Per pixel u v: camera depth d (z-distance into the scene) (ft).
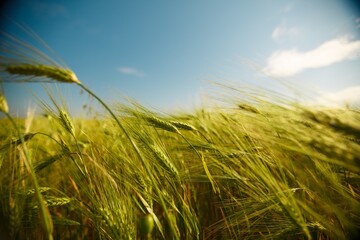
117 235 0.88
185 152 1.36
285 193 0.84
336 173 1.06
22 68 0.65
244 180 1.05
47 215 0.60
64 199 1.00
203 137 1.33
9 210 0.82
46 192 1.28
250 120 1.19
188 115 1.69
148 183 1.04
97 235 1.16
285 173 1.06
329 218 0.98
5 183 0.91
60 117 1.07
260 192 1.02
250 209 1.00
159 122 1.07
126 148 1.26
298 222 0.76
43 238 1.04
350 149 0.77
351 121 0.83
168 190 1.10
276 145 0.99
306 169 1.03
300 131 0.90
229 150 1.15
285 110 1.02
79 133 1.90
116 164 1.14
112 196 0.94
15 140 0.95
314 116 0.87
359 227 0.82
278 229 1.02
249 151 1.08
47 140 1.91
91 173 1.07
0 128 1.05
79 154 1.04
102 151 1.22
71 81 0.68
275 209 0.93
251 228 1.05
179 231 1.04
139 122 1.09
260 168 0.93
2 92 0.66
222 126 1.36
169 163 0.99
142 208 0.99
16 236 0.83
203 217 1.34
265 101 1.13
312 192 0.95
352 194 0.96
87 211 1.00
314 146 0.84
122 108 1.20
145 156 1.07
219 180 1.18
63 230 1.23
